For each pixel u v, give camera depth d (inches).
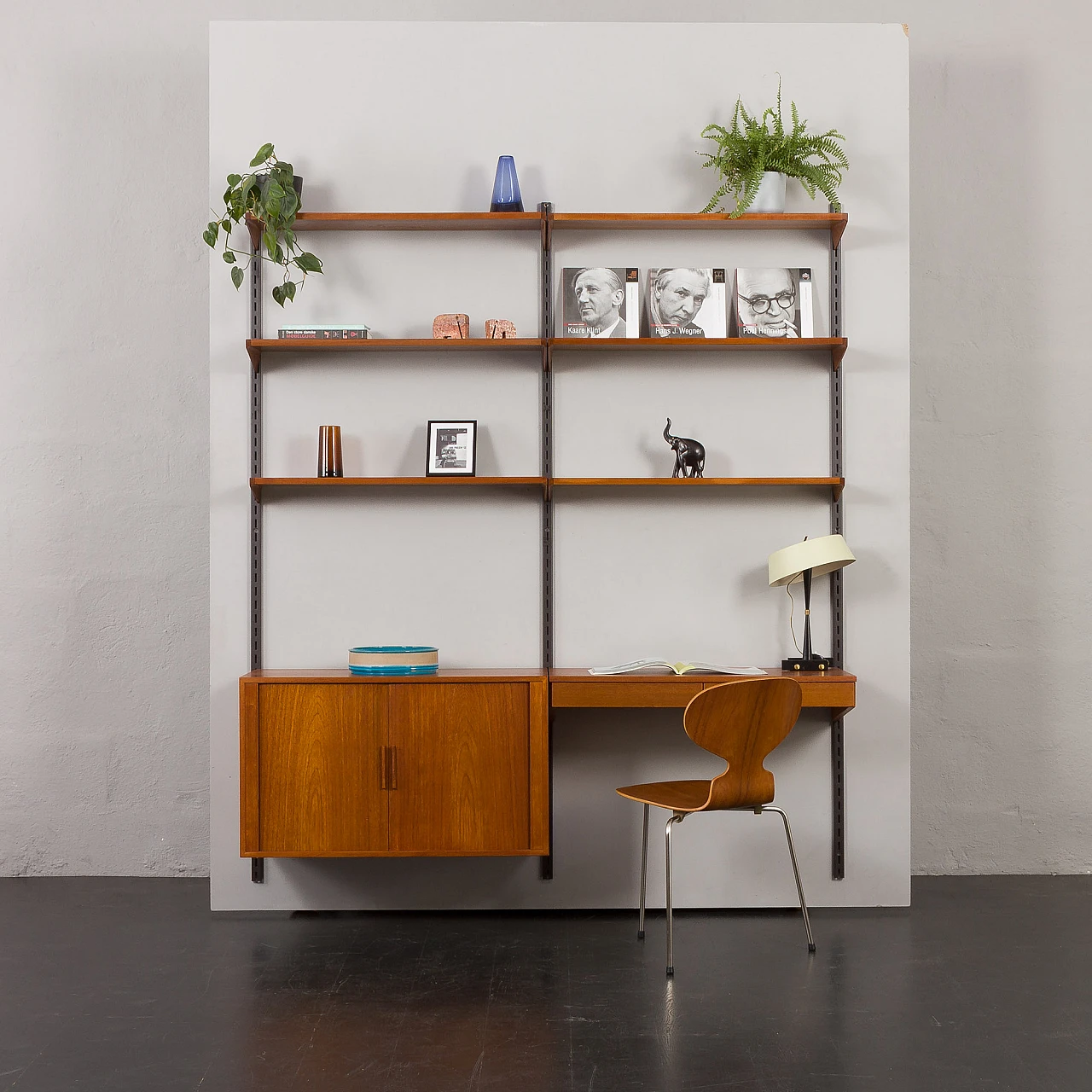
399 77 142.9
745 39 143.3
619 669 133.1
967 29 163.5
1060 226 161.9
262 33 142.5
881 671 141.4
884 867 141.0
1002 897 145.4
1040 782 160.1
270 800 126.6
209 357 147.7
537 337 142.6
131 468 159.6
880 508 141.5
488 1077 91.1
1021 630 160.7
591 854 140.7
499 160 139.9
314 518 141.5
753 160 138.2
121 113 161.3
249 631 139.9
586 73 143.6
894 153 142.3
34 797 157.9
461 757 127.3
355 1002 107.5
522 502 142.6
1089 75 162.7
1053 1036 99.3
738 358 142.9
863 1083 89.8
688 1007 106.0
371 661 129.0
